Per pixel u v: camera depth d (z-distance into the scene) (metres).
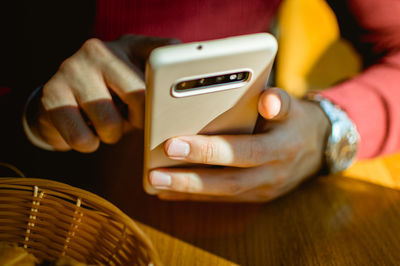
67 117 0.58
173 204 0.66
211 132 0.54
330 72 1.62
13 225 0.48
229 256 0.56
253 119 0.55
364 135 0.77
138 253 0.43
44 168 0.70
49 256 0.49
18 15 0.86
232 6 1.06
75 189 0.47
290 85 1.49
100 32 0.96
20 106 0.71
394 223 0.64
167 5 0.96
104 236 0.47
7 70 0.81
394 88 0.81
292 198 0.69
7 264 0.41
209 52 0.40
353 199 0.69
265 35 0.43
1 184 0.47
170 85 0.42
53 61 0.84
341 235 0.61
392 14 0.96
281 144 0.63
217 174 0.61
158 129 0.49
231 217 0.64
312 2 2.03
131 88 0.56
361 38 1.06
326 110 0.74
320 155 0.72
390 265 0.55
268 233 0.61
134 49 0.65
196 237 0.59
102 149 0.78
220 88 0.46
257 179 0.63
